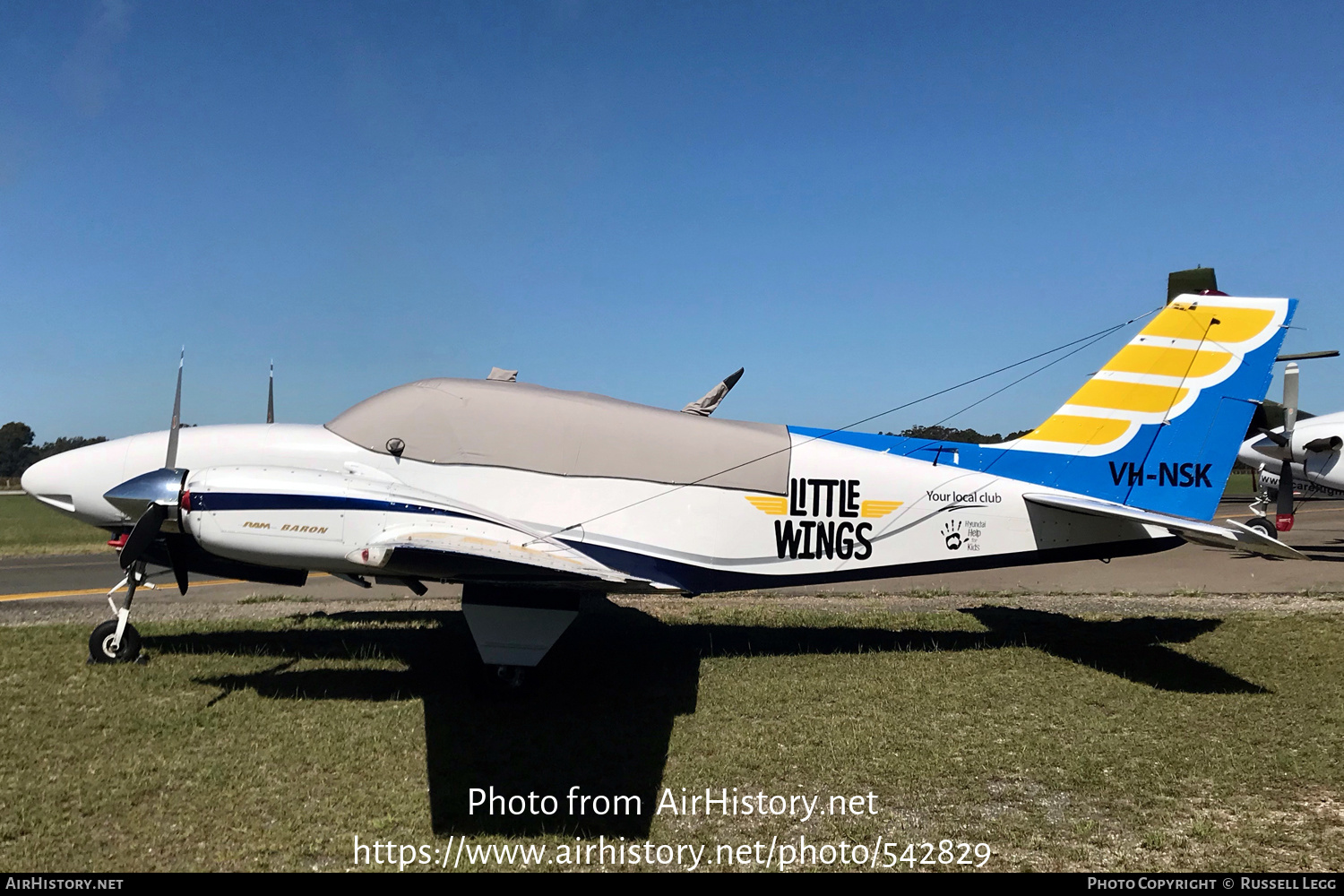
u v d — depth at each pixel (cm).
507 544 604
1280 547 544
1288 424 1318
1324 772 480
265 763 479
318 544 604
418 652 729
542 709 588
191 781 452
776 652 754
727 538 724
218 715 556
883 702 607
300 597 1010
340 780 461
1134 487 770
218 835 396
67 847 380
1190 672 681
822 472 740
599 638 809
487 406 717
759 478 732
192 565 711
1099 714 581
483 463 699
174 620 850
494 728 548
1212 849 395
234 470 616
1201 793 455
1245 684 648
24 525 2383
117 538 745
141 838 391
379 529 612
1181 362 771
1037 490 768
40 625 809
